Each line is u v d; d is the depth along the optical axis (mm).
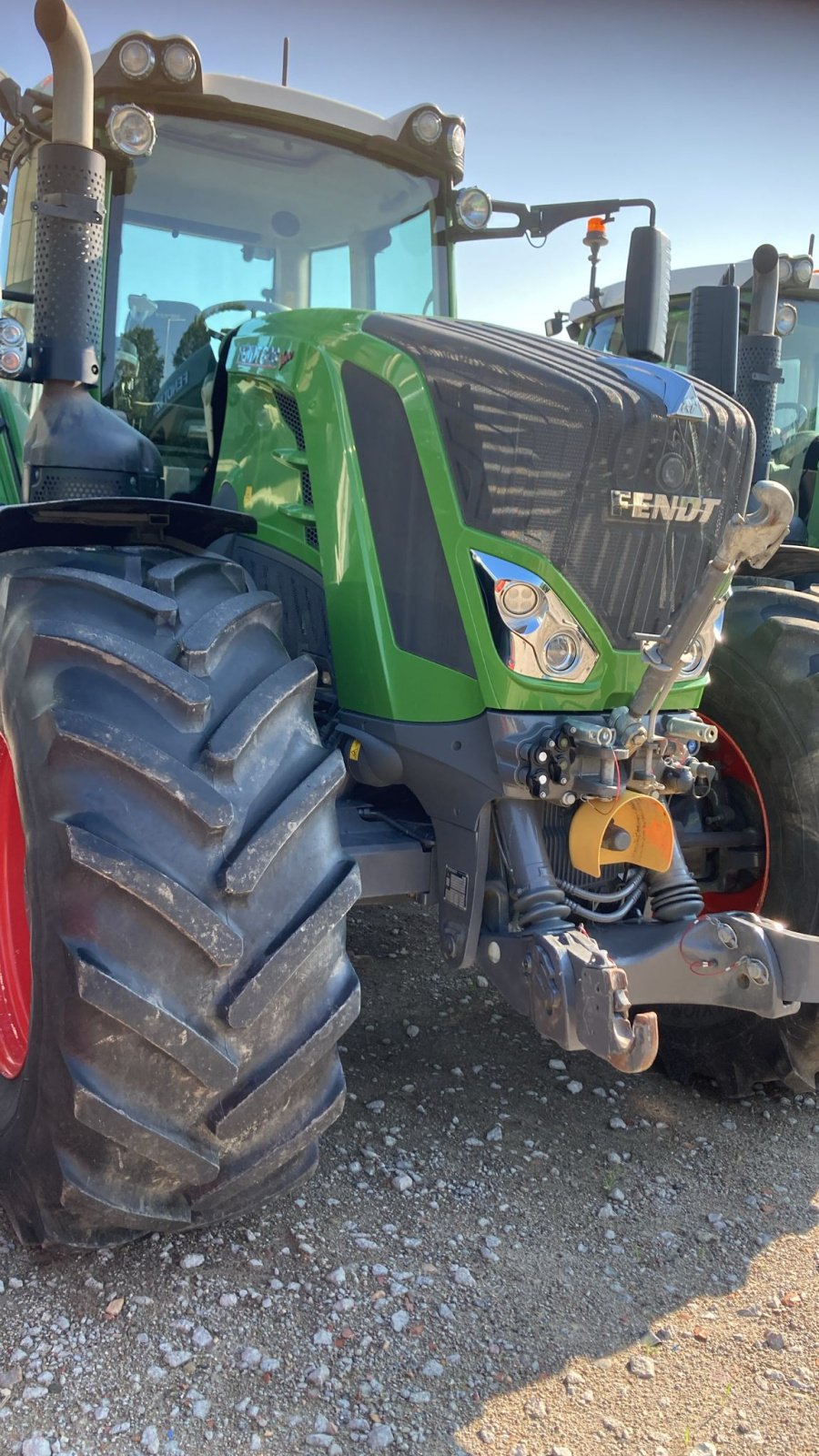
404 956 3623
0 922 2297
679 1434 1697
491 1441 1665
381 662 2402
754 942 2135
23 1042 2098
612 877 2424
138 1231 1917
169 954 1733
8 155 3535
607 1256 2141
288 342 2670
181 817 1772
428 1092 2746
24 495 2619
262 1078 1821
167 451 3195
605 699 2264
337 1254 2074
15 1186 1916
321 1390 1739
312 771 1953
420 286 3498
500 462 2182
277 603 2236
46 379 2473
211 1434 1636
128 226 3146
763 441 3305
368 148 3322
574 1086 2820
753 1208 2336
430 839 2436
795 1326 1957
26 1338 1801
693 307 2846
